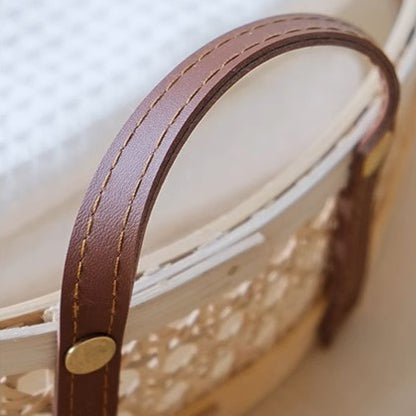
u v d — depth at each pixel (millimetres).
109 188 291
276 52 303
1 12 342
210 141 359
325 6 375
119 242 291
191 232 349
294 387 438
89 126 326
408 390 443
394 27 388
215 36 347
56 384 314
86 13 346
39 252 327
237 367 399
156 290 319
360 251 406
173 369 367
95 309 298
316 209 360
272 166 364
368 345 451
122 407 365
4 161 316
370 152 357
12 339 303
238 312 373
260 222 336
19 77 331
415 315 462
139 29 345
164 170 289
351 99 373
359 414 436
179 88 293
